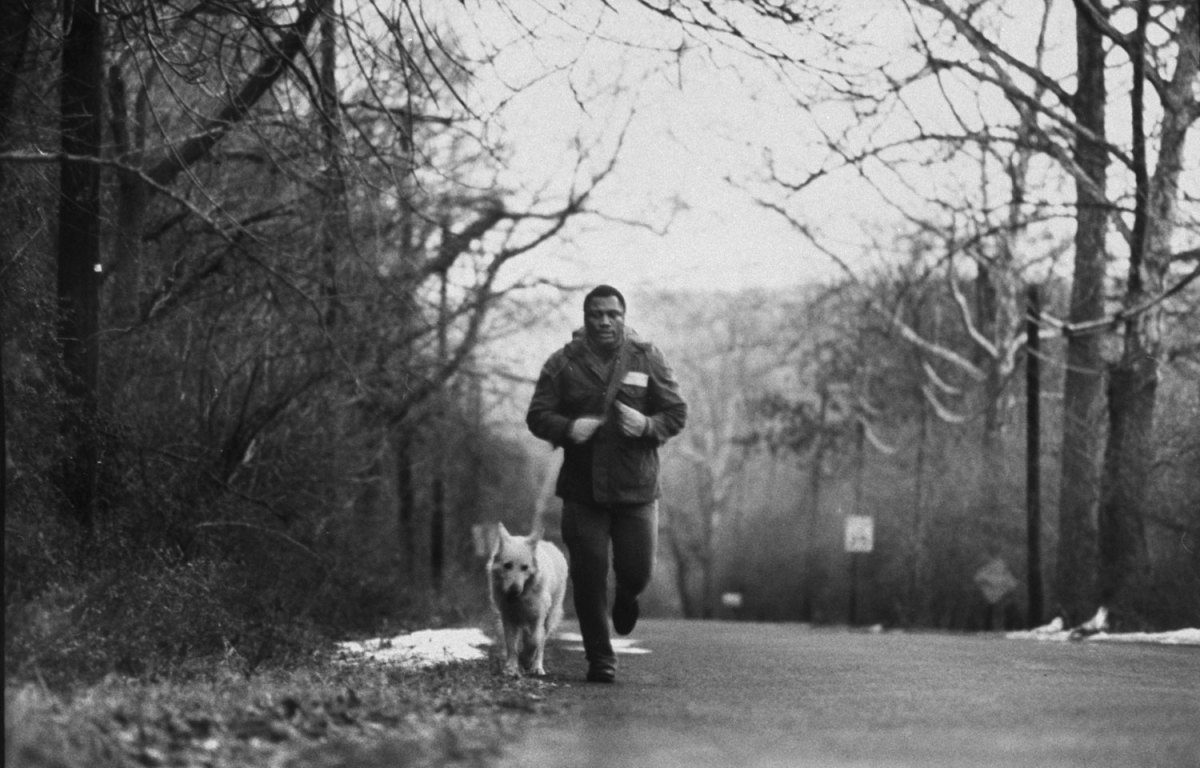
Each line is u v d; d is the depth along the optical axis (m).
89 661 14.42
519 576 17.55
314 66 23.36
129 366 27.48
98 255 22.64
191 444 27.09
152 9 22.53
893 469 86.44
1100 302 45.50
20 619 14.31
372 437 39.22
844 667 20.77
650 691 16.34
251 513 27.42
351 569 32.50
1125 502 40.22
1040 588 50.38
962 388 78.69
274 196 33.09
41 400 20.06
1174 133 39.28
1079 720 13.34
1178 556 40.81
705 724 13.05
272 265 30.58
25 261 20.80
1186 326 45.19
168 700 12.77
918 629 71.94
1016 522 62.28
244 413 28.47
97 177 22.81
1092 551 45.44
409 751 11.05
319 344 31.58
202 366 28.27
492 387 50.16
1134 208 39.44
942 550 74.31
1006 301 64.75
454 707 13.77
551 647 25.91
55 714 10.71
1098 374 42.66
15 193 21.84
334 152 25.64
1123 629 39.69
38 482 19.20
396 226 36.09
